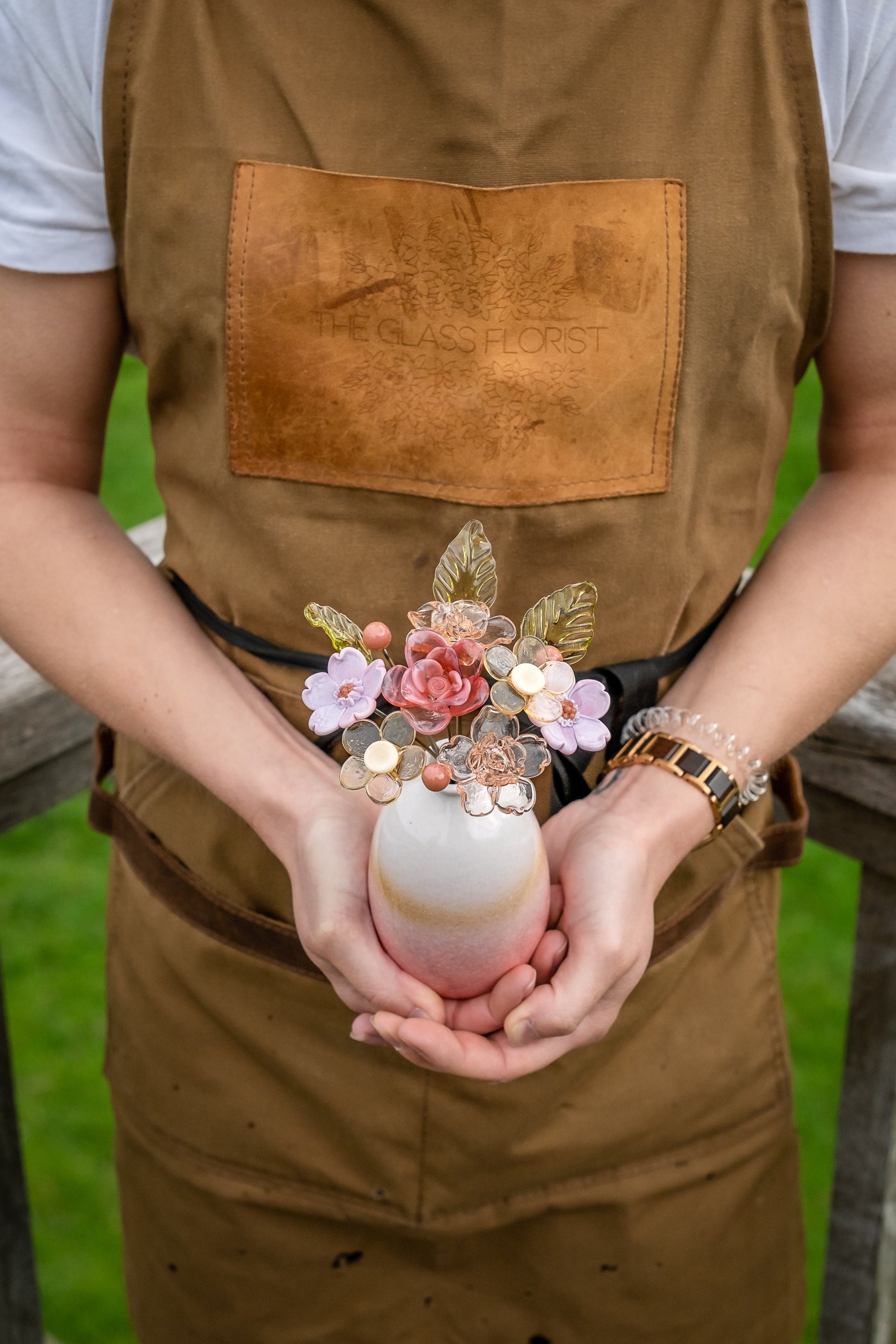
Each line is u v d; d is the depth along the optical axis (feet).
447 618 2.38
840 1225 4.81
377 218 2.84
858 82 2.77
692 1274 3.79
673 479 3.01
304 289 2.89
